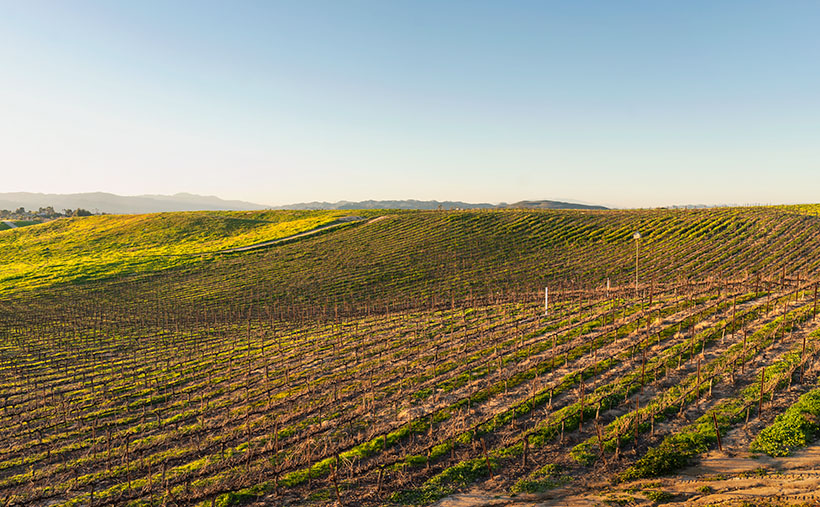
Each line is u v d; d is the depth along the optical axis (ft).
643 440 50.96
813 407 51.31
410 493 43.88
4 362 114.93
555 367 75.82
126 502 45.24
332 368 91.71
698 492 39.83
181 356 115.55
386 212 392.68
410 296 190.70
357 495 44.04
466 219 309.01
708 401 58.54
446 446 52.16
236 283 225.76
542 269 215.92
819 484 38.65
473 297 176.96
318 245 286.66
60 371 105.60
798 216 253.85
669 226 261.65
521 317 120.88
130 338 139.95
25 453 61.98
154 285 227.40
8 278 245.65
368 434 57.67
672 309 104.73
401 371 82.74
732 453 46.37
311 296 200.95
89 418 75.15
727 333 83.56
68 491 48.96
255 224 382.01
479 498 42.52
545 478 44.98
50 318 171.12
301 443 55.88
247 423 63.16
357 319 148.46
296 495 44.34
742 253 203.21
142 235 357.61
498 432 55.62
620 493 41.19
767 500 36.94
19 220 604.08
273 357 106.42
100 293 215.92
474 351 91.30
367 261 246.88
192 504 43.65
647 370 69.97
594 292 152.56
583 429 54.70
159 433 66.85
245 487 45.88
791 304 98.22
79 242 346.95
